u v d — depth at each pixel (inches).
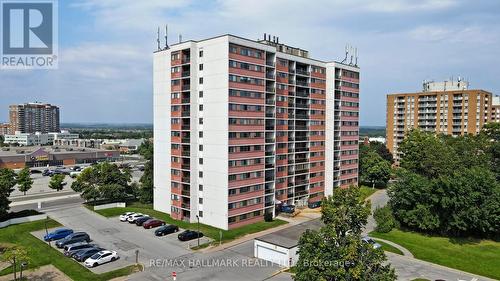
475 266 2224.4
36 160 6412.4
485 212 2662.4
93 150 7711.6
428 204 2856.8
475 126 6195.9
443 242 2696.9
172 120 3080.7
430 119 6648.6
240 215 2901.1
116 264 2095.2
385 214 2997.0
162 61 3144.7
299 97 3572.8
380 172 4805.6
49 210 3262.8
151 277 1940.2
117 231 2709.2
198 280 1916.8
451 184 2731.3
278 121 3344.0
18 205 3511.3
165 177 3184.1
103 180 3481.8
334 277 1368.1
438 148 3526.1
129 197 3924.7
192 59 2906.0
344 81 4072.3
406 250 2470.5
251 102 2947.8
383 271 1398.9
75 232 2583.7
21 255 1855.3
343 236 1476.4
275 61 3203.7
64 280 1876.2
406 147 3846.0
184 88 2967.5
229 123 2773.1
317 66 3796.8
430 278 2025.1
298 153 3609.7
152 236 2610.7
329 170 3946.9
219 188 2834.6
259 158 3043.8
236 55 2812.5
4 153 6565.0
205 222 2945.4
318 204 3703.3
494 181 2883.9
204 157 2935.5
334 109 3937.0
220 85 2795.3
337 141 4025.6
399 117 6983.3
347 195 1552.7
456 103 6373.0
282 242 2230.6
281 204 3395.7
